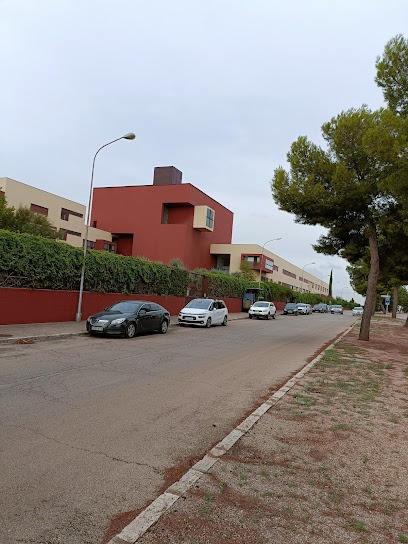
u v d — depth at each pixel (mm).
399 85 14984
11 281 15469
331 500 3547
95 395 6777
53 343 12625
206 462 4215
